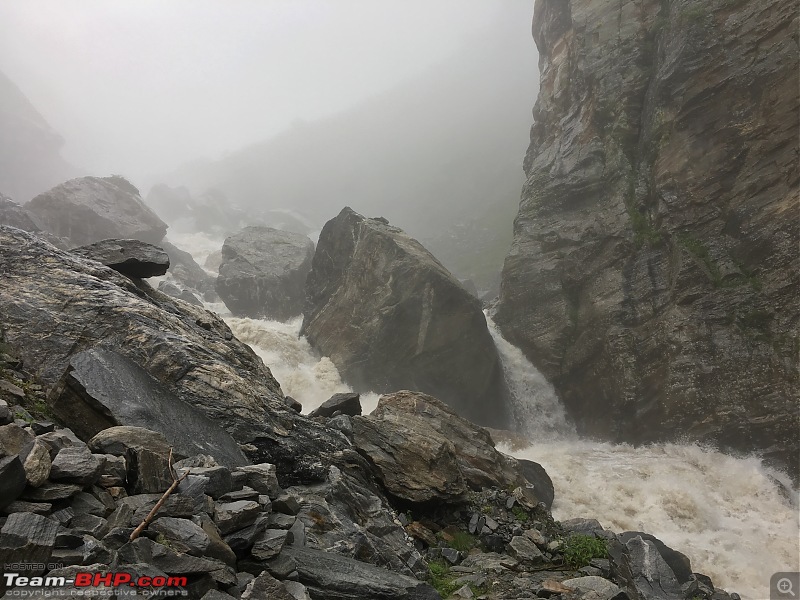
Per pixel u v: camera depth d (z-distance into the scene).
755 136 22.03
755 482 18.16
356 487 8.71
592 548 9.41
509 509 11.19
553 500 16.27
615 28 32.03
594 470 19.23
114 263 11.49
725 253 22.19
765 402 19.31
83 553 3.62
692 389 21.12
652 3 30.45
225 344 10.52
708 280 22.11
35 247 9.44
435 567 8.36
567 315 27.52
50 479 4.27
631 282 25.27
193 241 70.25
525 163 42.62
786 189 20.72
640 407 22.92
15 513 3.63
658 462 19.86
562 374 26.83
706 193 23.36
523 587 7.72
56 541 3.63
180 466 5.38
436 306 25.48
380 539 7.69
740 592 12.73
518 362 28.61
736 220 22.14
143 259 11.85
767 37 22.27
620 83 30.22
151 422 6.11
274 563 4.89
